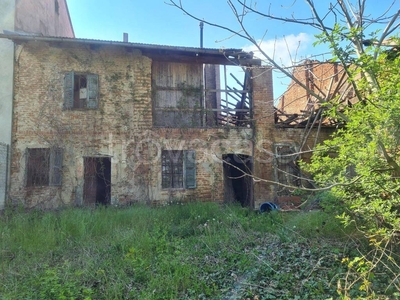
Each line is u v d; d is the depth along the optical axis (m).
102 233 7.14
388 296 3.98
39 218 8.44
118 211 9.20
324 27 3.85
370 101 3.51
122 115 11.72
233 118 13.91
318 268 4.98
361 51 3.76
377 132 3.63
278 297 4.36
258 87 12.67
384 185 4.10
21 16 12.21
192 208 9.63
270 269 5.10
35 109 11.23
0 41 11.31
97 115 11.57
